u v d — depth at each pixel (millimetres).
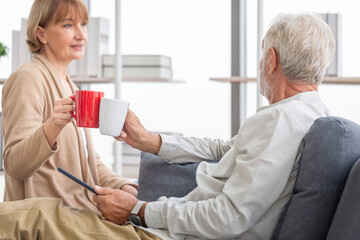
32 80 1479
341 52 2709
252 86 3195
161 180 1598
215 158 1648
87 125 1232
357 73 2896
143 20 3318
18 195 1503
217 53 3219
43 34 1603
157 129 3291
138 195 1638
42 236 1128
